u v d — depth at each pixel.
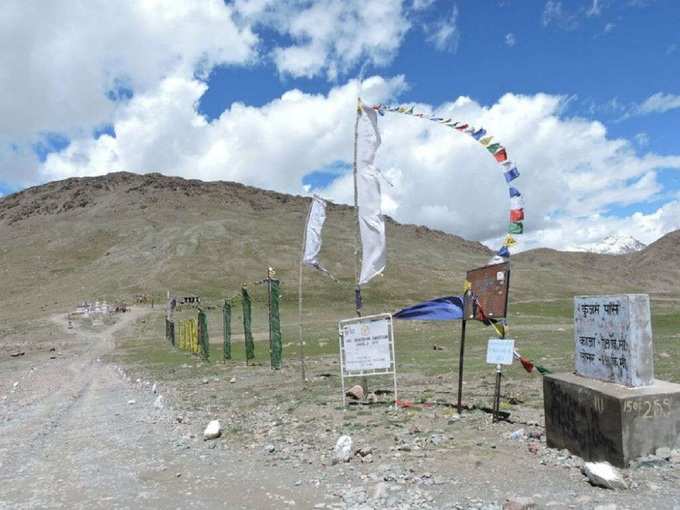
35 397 24.59
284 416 15.41
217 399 19.98
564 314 90.44
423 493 8.35
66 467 11.37
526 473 9.00
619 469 8.63
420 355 33.16
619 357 9.48
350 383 21.44
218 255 198.38
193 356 43.69
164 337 75.44
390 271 183.12
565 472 8.90
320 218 21.98
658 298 146.00
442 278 181.50
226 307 38.91
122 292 160.62
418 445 11.05
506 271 12.66
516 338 42.25
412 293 150.00
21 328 98.19
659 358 24.84
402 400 16.30
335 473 9.73
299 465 10.45
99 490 9.62
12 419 18.28
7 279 198.38
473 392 17.80
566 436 9.93
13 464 11.88
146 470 10.78
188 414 16.98
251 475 10.02
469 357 30.69
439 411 14.27
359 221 16.20
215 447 12.43
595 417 9.19
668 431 8.88
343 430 12.94
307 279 166.38
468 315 13.68
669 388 9.13
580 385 9.59
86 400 22.53
